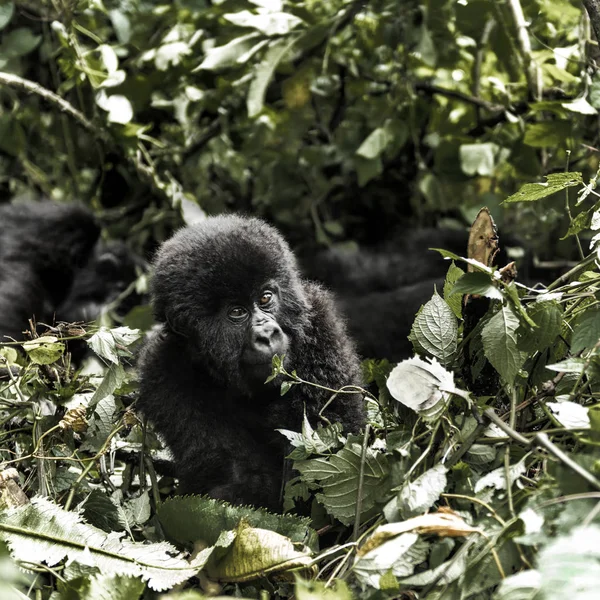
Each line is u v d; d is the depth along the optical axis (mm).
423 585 4180
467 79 9969
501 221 10414
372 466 4902
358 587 4293
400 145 10266
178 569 4492
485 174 9695
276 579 4590
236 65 9547
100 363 6969
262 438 6074
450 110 10148
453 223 11391
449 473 4633
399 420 5504
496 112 9516
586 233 9789
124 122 9094
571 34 8992
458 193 11070
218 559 4648
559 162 8891
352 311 9188
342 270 10602
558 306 4879
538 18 8828
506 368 4766
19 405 5871
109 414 5871
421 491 4352
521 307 4730
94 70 9695
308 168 11789
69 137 11281
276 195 11828
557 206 8711
